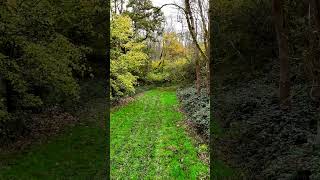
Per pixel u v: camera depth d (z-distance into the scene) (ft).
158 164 46.11
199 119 62.64
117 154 51.85
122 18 95.66
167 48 176.24
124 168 44.98
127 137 63.87
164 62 174.91
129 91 116.57
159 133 66.08
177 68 132.36
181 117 82.12
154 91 154.20
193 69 124.16
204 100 79.61
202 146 50.60
